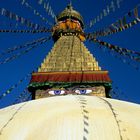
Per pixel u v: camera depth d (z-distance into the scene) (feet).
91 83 77.61
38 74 80.64
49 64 85.61
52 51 91.25
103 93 76.18
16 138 32.99
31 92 78.95
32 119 35.45
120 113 35.78
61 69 83.82
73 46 93.25
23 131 33.78
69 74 80.18
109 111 36.04
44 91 77.20
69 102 39.47
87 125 32.73
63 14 104.73
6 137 33.27
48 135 31.99
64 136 31.60
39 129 33.35
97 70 81.61
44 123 34.14
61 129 32.48
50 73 80.64
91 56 88.69
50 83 77.66
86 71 81.00
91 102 39.60
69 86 77.30
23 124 34.83
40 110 37.29
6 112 39.88
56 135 31.81
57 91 76.64
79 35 98.07
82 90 76.64
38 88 77.87
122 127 32.71
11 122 35.58
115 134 31.65
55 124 33.35
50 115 35.47
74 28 99.91
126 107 39.32
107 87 77.56
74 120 33.60
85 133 31.73
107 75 79.92
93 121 33.37
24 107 39.99
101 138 31.17
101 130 32.09
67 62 86.17
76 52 90.38
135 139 31.27
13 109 40.22
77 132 31.94
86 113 34.96
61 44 94.53
